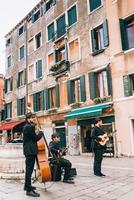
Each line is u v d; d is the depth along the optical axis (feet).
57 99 73.31
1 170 27.78
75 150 64.34
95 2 63.62
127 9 53.47
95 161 28.07
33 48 90.74
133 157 48.49
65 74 70.79
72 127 66.28
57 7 77.71
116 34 55.01
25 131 20.62
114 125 53.62
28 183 20.12
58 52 77.15
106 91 58.85
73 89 69.00
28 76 92.68
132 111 50.03
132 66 51.11
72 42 70.23
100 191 20.67
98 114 54.08
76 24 68.69
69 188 22.07
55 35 77.15
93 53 61.26
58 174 25.36
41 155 21.86
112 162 41.42
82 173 29.86
